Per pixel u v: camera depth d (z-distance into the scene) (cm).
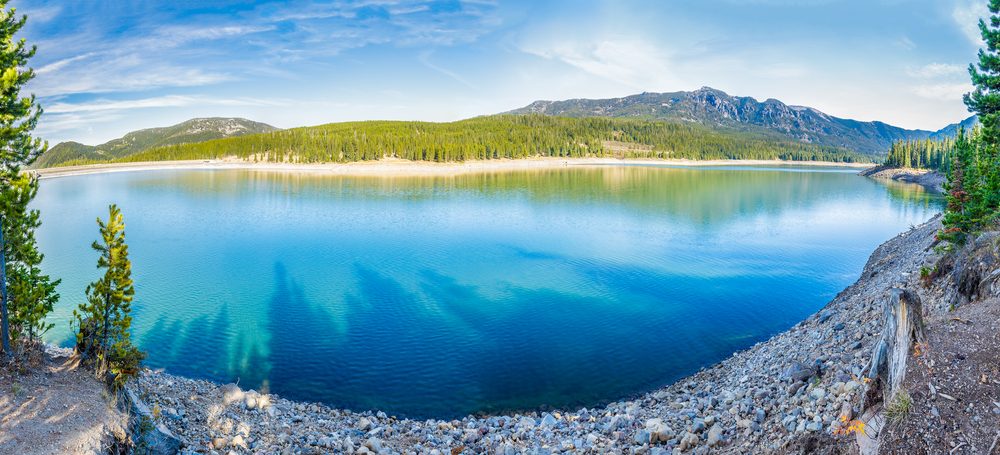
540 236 6906
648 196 11738
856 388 1436
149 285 4559
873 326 2067
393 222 8094
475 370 2825
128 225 7812
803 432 1423
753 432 1595
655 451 1695
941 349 1282
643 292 4309
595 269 5134
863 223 8000
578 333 3375
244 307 3934
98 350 1750
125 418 1575
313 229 7475
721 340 3222
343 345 3175
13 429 1382
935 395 1184
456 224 7888
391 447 1909
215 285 4572
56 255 5825
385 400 2486
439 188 13675
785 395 1720
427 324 3559
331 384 2652
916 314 1282
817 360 1884
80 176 17988
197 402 2027
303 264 5388
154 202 10606
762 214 8962
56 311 3778
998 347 1262
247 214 8950
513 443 1969
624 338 3275
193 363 2875
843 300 3459
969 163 2722
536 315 3738
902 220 8306
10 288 1753
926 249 3459
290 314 3769
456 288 4466
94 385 1644
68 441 1382
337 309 3888
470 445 1962
